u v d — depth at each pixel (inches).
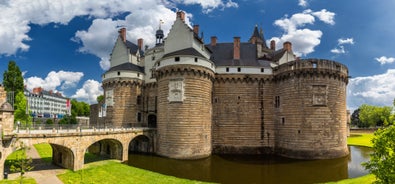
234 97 2033.7
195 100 1758.1
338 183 1097.4
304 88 1787.6
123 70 2249.0
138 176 1242.6
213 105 2030.0
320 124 1744.6
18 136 1069.8
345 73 1907.0
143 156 1804.9
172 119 1754.4
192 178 1263.5
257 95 2033.7
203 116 1790.1
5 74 2181.3
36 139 1132.5
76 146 1309.1
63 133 1241.4
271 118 2012.8
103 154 1902.1
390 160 605.6
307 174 1363.2
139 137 1999.3
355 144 2571.4
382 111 4601.4
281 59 2237.9
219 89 2046.0
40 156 1676.9
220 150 1979.6
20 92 2159.2
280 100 1952.5
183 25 1957.4
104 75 2354.8
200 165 1562.5
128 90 2244.1
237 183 1184.2
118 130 1603.1
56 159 1450.5
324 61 1787.6
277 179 1261.1
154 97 2272.4
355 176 1323.8
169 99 1784.0
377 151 647.8
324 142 1733.5
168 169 1446.9
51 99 6589.6
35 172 1239.5
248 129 2001.7
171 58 1800.0
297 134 1784.0
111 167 1409.9
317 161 1665.8
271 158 1791.3
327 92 1776.6
